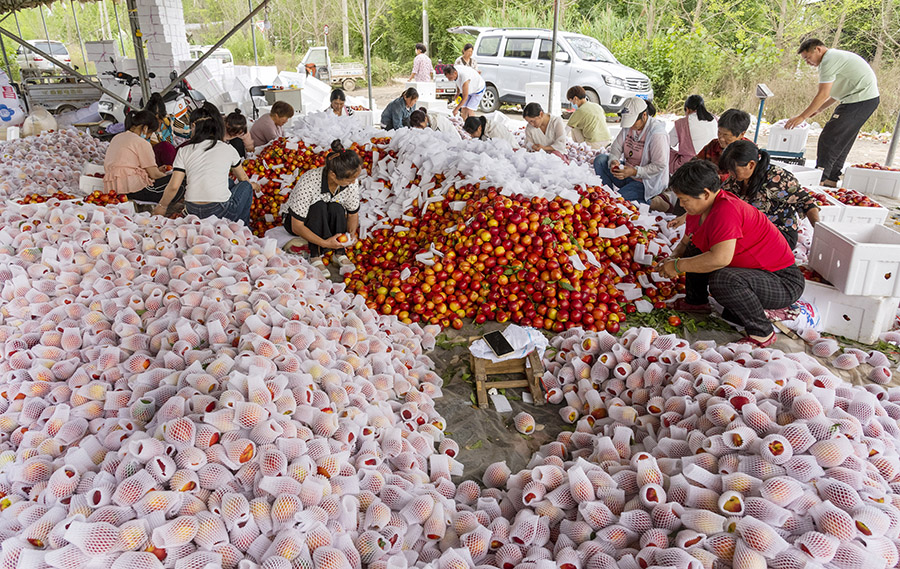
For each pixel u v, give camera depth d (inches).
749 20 800.3
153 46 452.1
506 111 665.0
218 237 174.4
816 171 277.0
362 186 254.4
